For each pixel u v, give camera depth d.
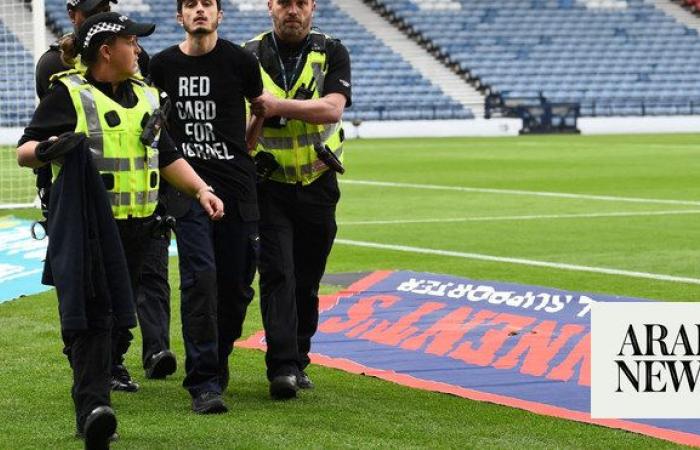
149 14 67.19
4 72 32.66
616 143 55.50
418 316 14.41
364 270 18.41
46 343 13.12
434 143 56.38
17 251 20.25
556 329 13.56
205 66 10.70
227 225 10.75
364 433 9.57
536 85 70.56
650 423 9.78
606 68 72.44
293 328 11.04
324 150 11.20
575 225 24.36
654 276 17.70
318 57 11.26
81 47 9.68
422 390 11.05
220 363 10.99
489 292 15.95
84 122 9.59
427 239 22.33
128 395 11.03
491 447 9.12
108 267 9.12
